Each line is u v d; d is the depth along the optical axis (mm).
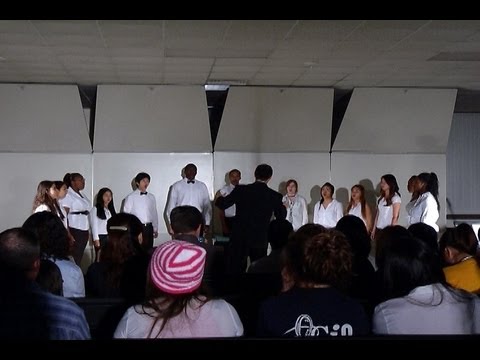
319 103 11070
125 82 10617
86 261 10727
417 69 9539
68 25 6953
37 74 9969
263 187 7199
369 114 11172
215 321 2381
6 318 2305
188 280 2350
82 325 2424
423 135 11328
